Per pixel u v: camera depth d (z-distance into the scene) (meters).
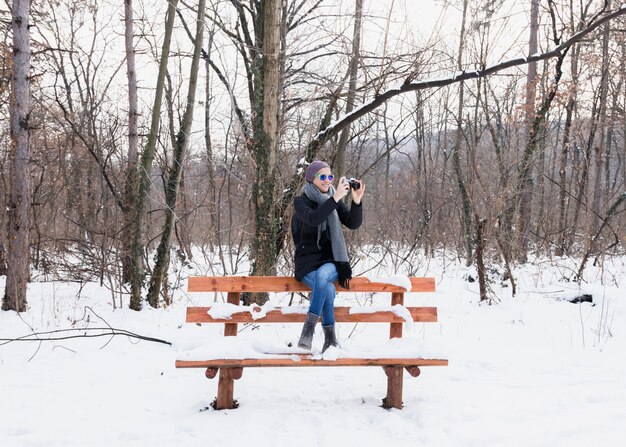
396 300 4.41
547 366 5.25
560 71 9.31
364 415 4.02
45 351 6.05
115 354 5.93
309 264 4.12
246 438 3.61
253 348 3.96
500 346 6.08
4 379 5.07
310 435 3.66
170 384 4.89
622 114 16.78
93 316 7.91
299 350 3.93
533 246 13.78
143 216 8.66
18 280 8.10
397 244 11.27
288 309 4.23
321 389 4.66
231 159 8.79
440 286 10.22
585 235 10.55
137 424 3.89
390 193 15.91
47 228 12.71
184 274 11.08
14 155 8.09
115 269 9.31
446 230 14.45
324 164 4.20
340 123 7.94
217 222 8.74
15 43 8.00
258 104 7.38
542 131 10.95
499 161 9.16
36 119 12.34
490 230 8.96
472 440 3.50
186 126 8.75
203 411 4.16
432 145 25.81
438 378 4.99
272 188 7.38
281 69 7.76
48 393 4.64
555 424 3.72
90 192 13.70
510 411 4.02
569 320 7.23
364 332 6.77
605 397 4.27
